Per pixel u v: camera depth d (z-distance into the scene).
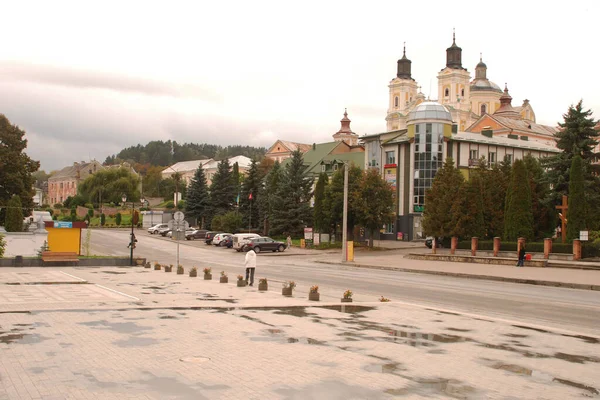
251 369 8.60
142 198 129.38
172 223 33.78
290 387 7.67
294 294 20.86
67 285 22.03
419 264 39.81
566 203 41.88
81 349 9.70
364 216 58.47
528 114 133.12
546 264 35.81
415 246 62.03
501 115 120.19
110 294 18.78
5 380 7.64
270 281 27.42
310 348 10.30
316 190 65.88
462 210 49.00
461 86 123.06
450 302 19.44
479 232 48.91
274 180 78.31
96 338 10.73
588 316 16.39
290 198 70.06
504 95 123.00
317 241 62.62
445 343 11.16
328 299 19.44
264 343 10.66
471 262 40.72
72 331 11.40
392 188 61.97
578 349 10.91
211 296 18.97
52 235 42.25
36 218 77.94
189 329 11.99
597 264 33.72
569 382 8.40
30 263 34.72
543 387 8.09
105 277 26.83
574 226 40.72
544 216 51.09
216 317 13.88
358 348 10.41
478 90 131.38
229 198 87.12
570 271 32.31
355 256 50.91
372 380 8.16
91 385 7.48
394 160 71.44
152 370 8.38
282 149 136.62
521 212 45.44
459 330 12.77
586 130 48.81
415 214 68.56
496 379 8.45
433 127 67.88
